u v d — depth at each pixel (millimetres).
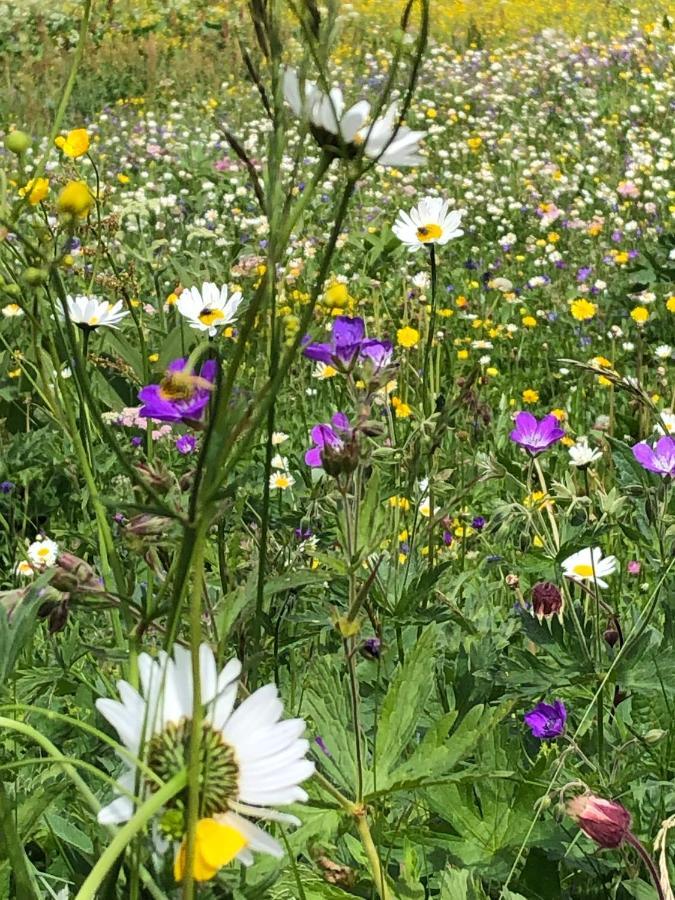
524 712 2254
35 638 2514
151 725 945
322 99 1008
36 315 1286
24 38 13367
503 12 15898
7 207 1272
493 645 2260
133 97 11938
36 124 10031
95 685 2092
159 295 4535
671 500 2477
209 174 8344
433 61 12414
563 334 5613
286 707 1953
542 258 6801
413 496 2797
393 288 5742
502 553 3115
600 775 1897
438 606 2322
